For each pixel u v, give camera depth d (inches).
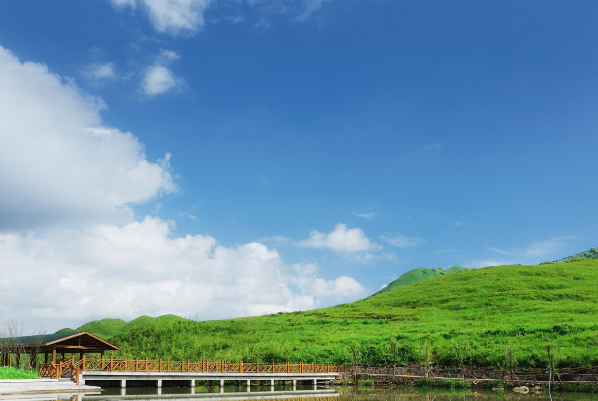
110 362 1649.9
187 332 3120.1
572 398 1489.9
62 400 1290.6
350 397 1614.2
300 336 3080.7
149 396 1499.8
